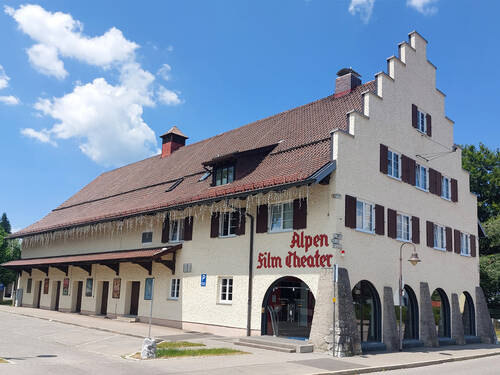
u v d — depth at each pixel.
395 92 21.52
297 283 18.23
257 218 19.80
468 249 26.12
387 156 20.36
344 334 15.73
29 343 16.23
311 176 16.39
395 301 18.05
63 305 31.72
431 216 23.05
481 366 15.77
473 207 27.16
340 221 17.08
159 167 32.59
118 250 28.14
